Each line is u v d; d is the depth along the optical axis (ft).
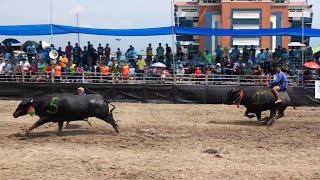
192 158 41.96
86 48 107.34
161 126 60.70
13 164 39.14
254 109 61.82
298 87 87.61
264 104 60.90
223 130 57.77
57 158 41.32
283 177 36.11
